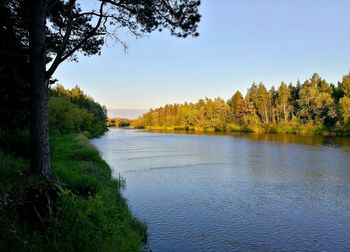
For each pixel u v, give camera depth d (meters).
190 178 29.45
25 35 14.30
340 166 36.34
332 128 89.19
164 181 27.95
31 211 8.71
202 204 20.70
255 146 60.97
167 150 55.34
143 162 39.81
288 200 22.11
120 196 19.58
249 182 27.92
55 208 9.10
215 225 16.83
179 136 101.31
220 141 75.94
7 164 11.72
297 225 17.12
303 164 38.03
